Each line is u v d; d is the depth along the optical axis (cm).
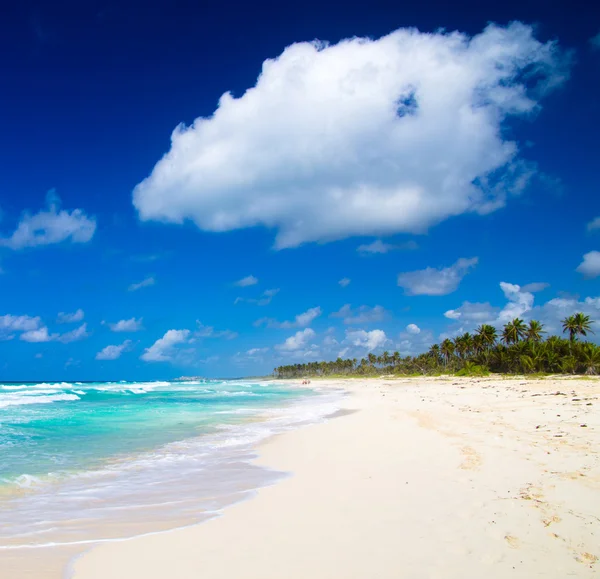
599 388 3547
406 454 1252
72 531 771
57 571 607
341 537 690
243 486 1059
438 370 11469
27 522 821
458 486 898
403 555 611
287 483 1068
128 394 6044
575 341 7381
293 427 2094
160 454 1469
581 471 908
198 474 1191
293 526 757
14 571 606
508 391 3619
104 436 1856
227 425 2205
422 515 757
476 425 1630
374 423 2003
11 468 1269
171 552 666
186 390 7694
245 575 577
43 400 4462
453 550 616
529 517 704
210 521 808
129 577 583
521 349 7888
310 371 19050
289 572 580
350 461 1245
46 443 1691
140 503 935
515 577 534
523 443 1222
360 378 13562
